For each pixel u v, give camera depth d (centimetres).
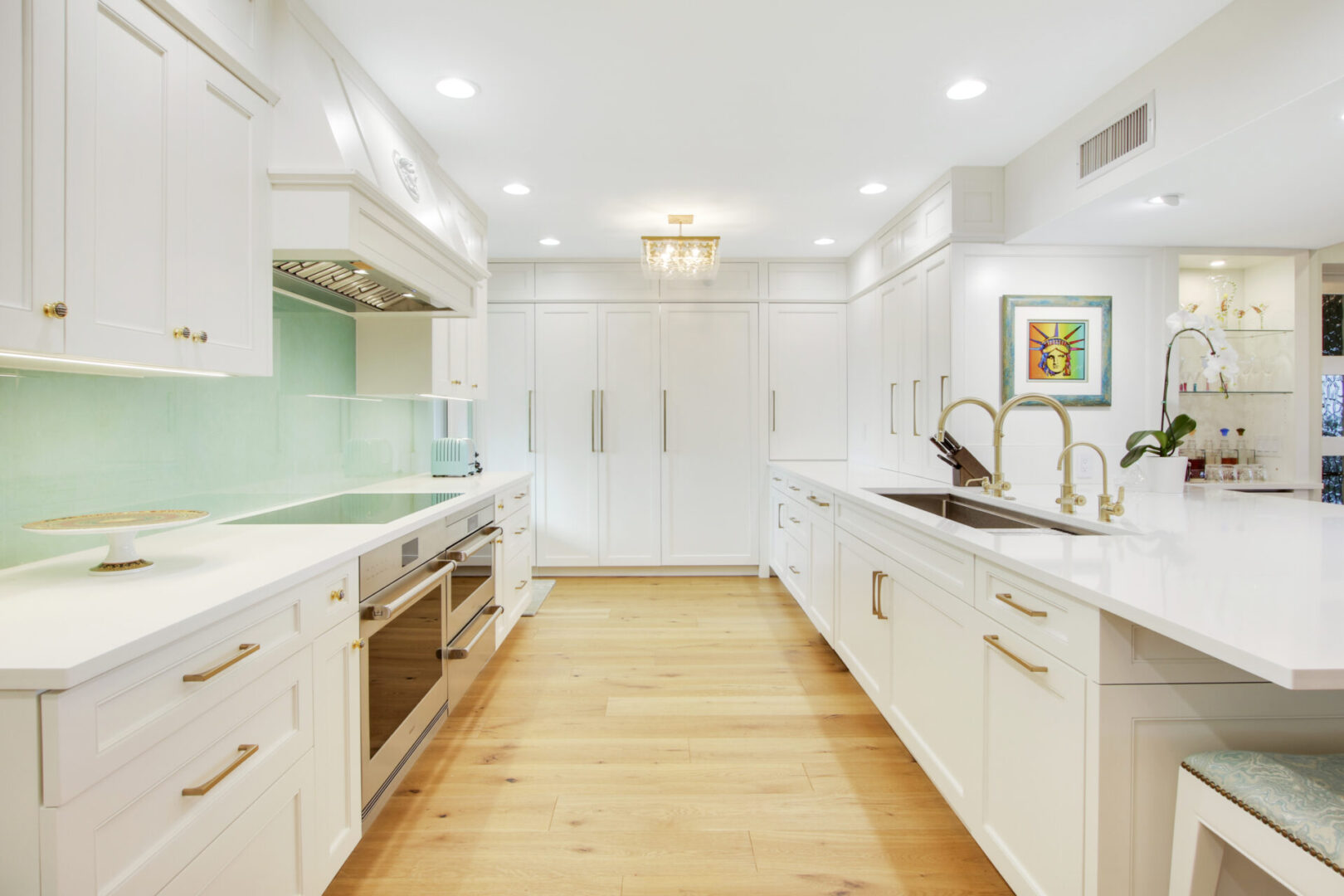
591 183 300
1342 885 78
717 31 185
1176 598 100
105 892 83
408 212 197
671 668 288
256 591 112
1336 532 160
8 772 77
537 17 177
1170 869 105
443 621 211
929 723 176
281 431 218
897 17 178
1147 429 291
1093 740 106
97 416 147
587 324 442
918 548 184
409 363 265
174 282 129
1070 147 239
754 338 444
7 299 96
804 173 291
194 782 99
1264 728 106
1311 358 299
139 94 120
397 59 197
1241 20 169
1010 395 288
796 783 195
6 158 96
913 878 154
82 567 128
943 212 291
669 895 149
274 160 167
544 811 181
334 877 148
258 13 160
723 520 447
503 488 289
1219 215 243
